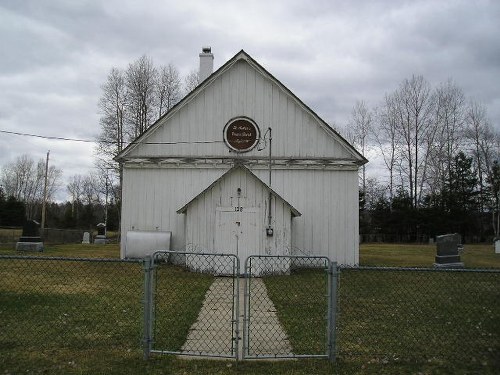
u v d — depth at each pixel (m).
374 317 10.05
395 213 62.72
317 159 21.45
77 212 80.50
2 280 14.09
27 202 105.12
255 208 18.72
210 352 7.37
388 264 23.77
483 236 62.97
